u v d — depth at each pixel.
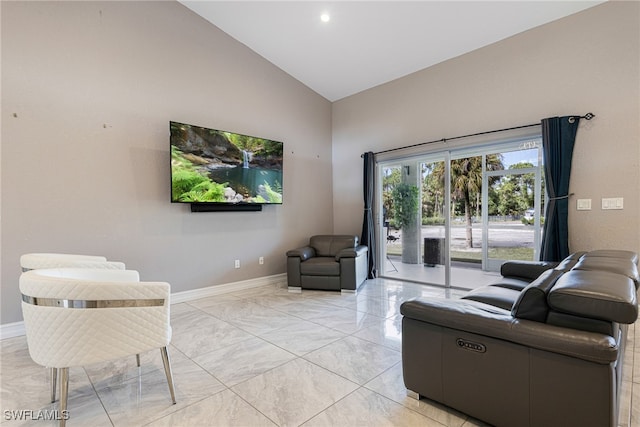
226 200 4.20
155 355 2.52
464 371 1.66
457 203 5.50
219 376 2.19
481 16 3.55
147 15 3.72
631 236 3.09
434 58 4.43
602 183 3.23
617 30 3.13
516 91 3.79
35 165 3.04
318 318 3.35
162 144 3.84
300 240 5.47
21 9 2.96
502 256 4.99
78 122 3.27
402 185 5.15
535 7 3.36
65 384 1.61
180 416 1.76
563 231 3.36
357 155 5.65
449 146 4.43
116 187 3.51
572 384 1.35
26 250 3.01
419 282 4.92
